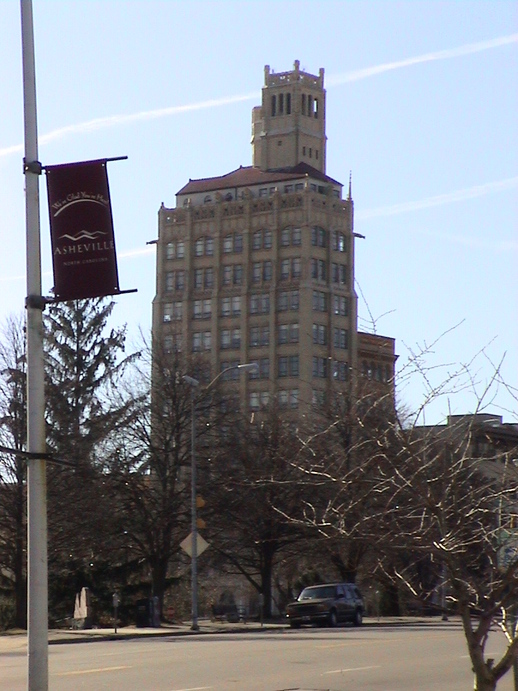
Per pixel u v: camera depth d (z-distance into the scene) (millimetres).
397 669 37969
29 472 19578
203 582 113062
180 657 42969
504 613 17359
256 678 34688
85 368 95188
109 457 82938
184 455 87125
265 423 84438
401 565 18312
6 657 45781
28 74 19766
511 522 16750
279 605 104625
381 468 17453
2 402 79625
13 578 91812
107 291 19391
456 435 17703
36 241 19766
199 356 94188
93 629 73875
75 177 19562
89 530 80188
